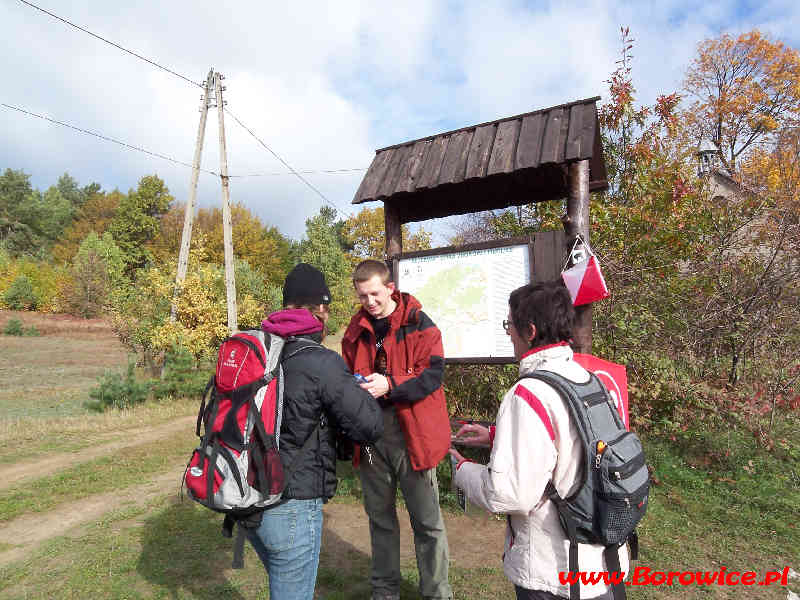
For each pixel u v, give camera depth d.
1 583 3.42
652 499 4.55
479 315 4.17
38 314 37.12
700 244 7.02
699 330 6.55
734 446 5.35
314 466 1.98
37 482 5.80
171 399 11.68
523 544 1.56
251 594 3.20
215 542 4.00
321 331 2.17
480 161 4.12
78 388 13.39
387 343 2.80
